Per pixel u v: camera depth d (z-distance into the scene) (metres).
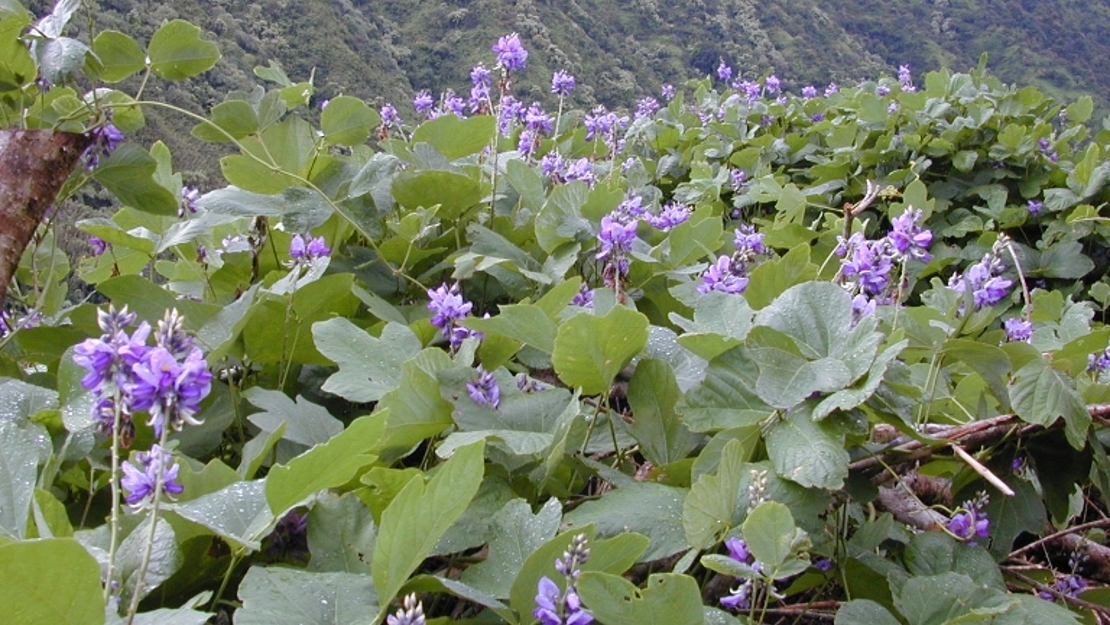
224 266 2.75
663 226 3.20
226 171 2.71
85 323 2.15
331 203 2.64
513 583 1.34
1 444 1.43
